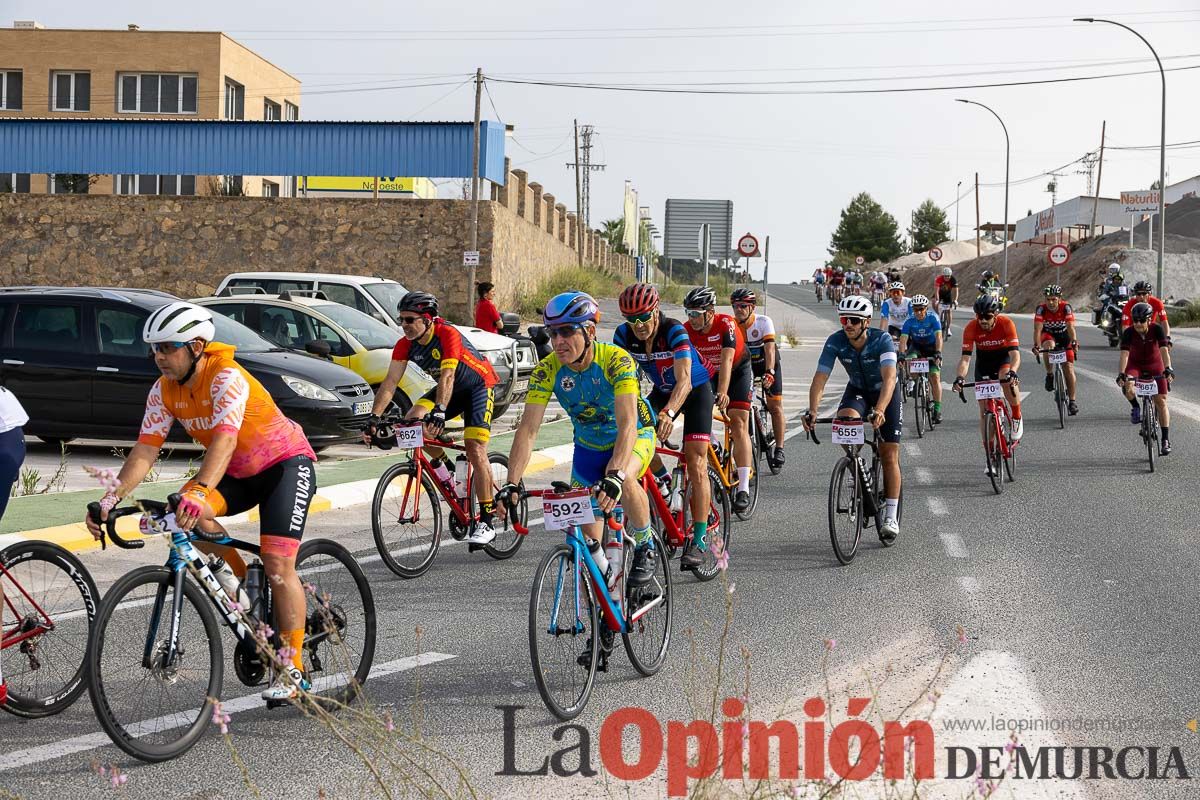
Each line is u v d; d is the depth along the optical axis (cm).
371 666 587
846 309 857
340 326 1503
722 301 5462
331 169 3275
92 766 461
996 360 1185
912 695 546
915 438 1548
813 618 689
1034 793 438
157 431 504
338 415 1299
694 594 750
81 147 3294
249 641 508
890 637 646
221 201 3188
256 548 508
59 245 3209
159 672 473
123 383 1282
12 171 3306
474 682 576
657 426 711
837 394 2178
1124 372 1283
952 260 12731
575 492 532
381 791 439
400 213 3177
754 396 1179
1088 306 6894
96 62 4703
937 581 782
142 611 473
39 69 4706
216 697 489
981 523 985
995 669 584
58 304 1319
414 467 809
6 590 517
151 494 1024
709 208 3039
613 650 631
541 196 3900
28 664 523
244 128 3275
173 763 468
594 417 601
